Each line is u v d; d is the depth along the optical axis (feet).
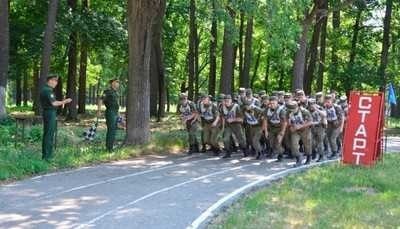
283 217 32.73
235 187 42.78
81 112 128.16
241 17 131.75
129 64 65.41
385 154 69.31
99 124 96.68
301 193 40.96
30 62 106.83
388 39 129.70
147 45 65.05
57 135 61.82
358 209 35.63
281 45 72.95
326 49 141.08
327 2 104.06
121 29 107.76
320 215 33.58
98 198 37.01
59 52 108.17
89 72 156.97
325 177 48.85
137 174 47.55
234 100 63.05
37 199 36.17
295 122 57.31
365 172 52.06
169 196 38.47
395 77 133.80
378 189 44.24
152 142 65.36
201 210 34.17
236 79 167.63
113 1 118.73
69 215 32.04
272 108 59.67
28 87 187.73
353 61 132.87
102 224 30.14
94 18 105.19
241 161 58.70
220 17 71.77
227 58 102.89
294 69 99.60
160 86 110.52
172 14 124.06
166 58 131.54
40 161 47.83
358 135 56.59
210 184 43.86
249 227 29.86
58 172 47.09
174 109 191.93
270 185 44.39
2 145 56.29
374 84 126.41
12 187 39.88
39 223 30.04
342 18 145.28
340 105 66.23
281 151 59.31
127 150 59.41
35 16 105.40
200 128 63.98
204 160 58.54
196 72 139.54
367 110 56.34
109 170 49.19
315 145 62.08
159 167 52.16
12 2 105.50
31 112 125.29
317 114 61.21
